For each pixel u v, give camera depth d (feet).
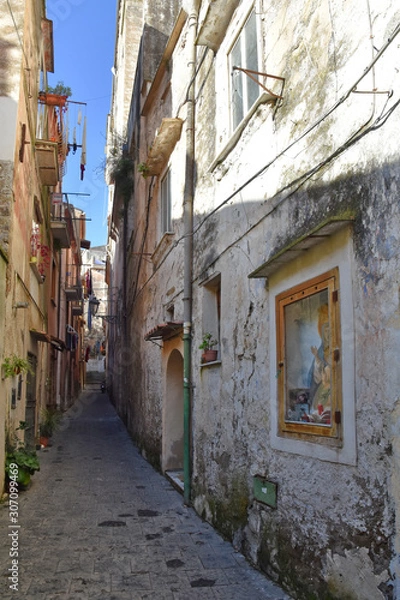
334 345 12.12
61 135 45.57
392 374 9.97
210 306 24.09
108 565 16.08
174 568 15.87
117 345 79.41
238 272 19.25
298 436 13.82
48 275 51.29
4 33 28.14
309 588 12.68
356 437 11.09
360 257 11.28
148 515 22.25
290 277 14.69
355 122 11.96
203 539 18.84
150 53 43.04
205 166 24.84
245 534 17.04
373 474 10.43
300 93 15.10
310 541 12.82
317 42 14.25
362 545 10.66
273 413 15.43
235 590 14.14
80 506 23.53
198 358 24.27
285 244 15.24
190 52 27.53
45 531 19.53
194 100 27.53
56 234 57.36
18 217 28.55
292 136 15.38
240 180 19.67
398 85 10.39
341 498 11.57
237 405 18.65
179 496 25.98
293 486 13.91
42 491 26.40
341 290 11.97
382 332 10.36
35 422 40.09
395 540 9.64
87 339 183.01
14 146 26.53
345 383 11.59
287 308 14.93
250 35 19.49
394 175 10.27
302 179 14.40
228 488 18.99
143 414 40.68
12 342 26.68
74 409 86.63
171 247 31.22
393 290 10.08
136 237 50.72
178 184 30.37
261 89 17.94
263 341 16.53
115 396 85.35
